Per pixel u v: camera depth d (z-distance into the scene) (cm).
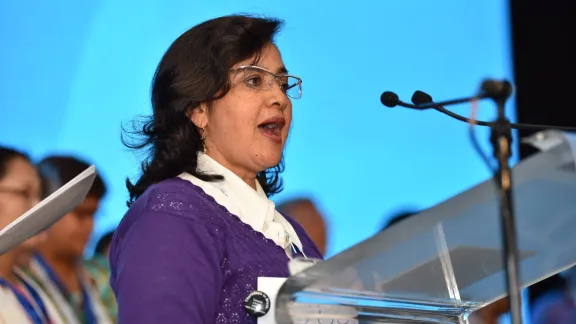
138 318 464
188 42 577
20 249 820
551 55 1242
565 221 463
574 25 1244
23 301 801
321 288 409
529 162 404
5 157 815
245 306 497
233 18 580
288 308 405
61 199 469
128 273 482
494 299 503
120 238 528
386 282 432
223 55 564
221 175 559
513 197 419
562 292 1193
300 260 502
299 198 1061
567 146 393
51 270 842
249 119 563
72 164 866
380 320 460
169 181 545
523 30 1234
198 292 484
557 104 1244
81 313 847
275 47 586
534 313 1205
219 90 564
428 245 423
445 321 502
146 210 514
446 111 489
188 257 491
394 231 399
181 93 568
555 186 422
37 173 834
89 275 872
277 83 575
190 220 510
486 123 481
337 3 1148
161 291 471
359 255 402
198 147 573
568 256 509
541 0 1242
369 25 1155
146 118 602
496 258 458
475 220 419
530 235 467
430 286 461
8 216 808
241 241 529
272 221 573
